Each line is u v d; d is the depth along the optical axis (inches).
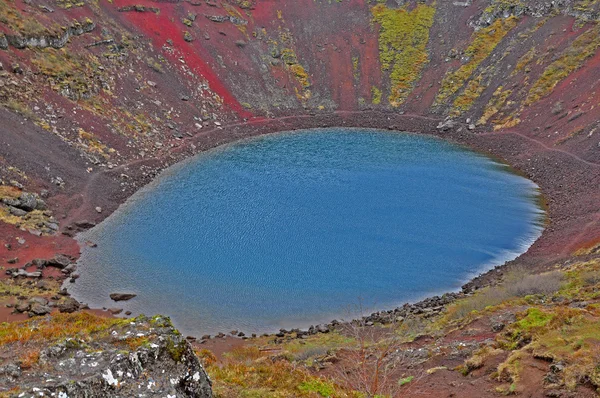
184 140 3134.8
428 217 2169.0
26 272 1659.7
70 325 658.8
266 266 1758.1
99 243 1910.7
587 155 2593.5
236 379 669.9
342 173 2721.5
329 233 2001.7
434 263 1788.9
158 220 2107.5
